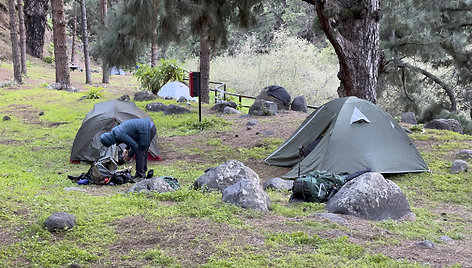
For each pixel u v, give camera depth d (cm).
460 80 2156
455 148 1133
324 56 3534
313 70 3341
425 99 2320
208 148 1307
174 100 2295
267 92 1925
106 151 950
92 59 5344
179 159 1199
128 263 454
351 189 646
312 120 1059
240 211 614
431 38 1802
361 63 1233
